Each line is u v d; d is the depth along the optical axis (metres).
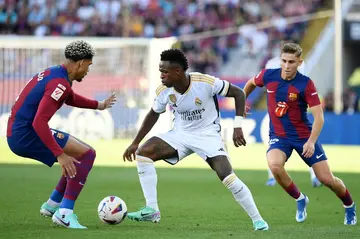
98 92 93.75
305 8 121.88
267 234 24.02
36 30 110.94
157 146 27.16
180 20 117.19
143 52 92.44
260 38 117.44
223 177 26.02
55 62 94.25
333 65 112.31
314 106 28.94
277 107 29.83
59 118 88.88
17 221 28.11
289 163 66.19
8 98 92.31
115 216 26.69
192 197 39.00
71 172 24.23
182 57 26.09
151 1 116.44
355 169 58.50
